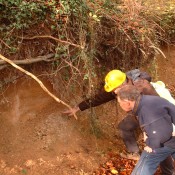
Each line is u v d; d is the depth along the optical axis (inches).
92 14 123.1
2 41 111.7
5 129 122.1
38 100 128.6
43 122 130.5
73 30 121.3
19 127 125.3
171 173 118.1
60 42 118.5
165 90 115.9
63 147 130.0
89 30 123.6
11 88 121.6
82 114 139.8
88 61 123.3
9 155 119.1
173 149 102.2
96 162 132.4
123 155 137.4
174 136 100.5
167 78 205.2
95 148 137.3
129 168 132.2
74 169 125.6
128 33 133.5
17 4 109.3
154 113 95.3
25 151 122.6
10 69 118.3
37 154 123.6
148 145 98.1
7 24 112.6
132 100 95.4
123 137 132.0
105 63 140.2
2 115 121.9
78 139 135.4
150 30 139.2
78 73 125.1
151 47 139.1
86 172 127.0
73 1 116.5
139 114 96.8
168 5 162.7
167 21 158.9
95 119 140.9
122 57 141.3
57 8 115.0
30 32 116.4
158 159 103.2
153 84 116.4
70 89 131.0
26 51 118.2
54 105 133.0
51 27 116.4
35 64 122.6
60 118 134.0
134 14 135.9
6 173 114.4
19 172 116.4
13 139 122.6
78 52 121.4
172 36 182.1
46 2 114.0
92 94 126.8
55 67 124.8
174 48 207.9
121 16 133.5
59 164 124.6
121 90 97.3
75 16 119.4
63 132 133.0
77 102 133.3
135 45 134.2
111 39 134.3
